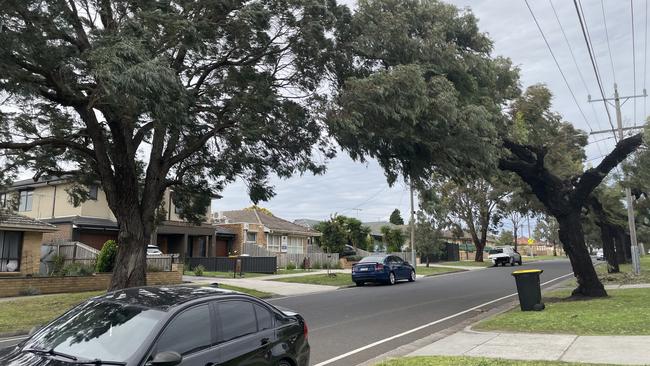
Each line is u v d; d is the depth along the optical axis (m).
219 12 14.06
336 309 16.12
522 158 18.33
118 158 15.62
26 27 11.66
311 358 9.21
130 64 10.64
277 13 14.48
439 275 34.47
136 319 5.02
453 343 9.71
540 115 19.17
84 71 12.39
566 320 11.52
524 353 8.44
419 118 14.19
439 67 15.31
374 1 15.57
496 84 18.17
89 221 33.75
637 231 51.09
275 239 48.53
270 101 14.62
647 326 10.22
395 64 15.24
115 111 12.61
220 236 43.72
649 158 15.98
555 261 58.97
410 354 8.85
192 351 5.08
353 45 14.87
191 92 14.45
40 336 5.17
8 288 19.28
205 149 18.70
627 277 24.52
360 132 13.92
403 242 49.66
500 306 16.56
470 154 15.03
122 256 15.72
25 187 36.22
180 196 20.70
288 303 18.00
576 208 16.98
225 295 5.85
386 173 17.30
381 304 17.44
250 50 15.12
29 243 26.20
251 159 18.17
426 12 15.85
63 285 21.23
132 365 4.46
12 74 11.34
